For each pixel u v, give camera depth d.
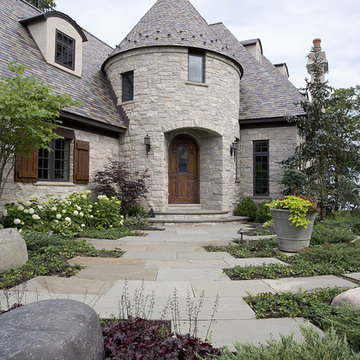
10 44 8.73
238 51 16.05
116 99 11.59
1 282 3.72
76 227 7.41
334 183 11.00
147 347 2.02
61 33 10.18
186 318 2.84
